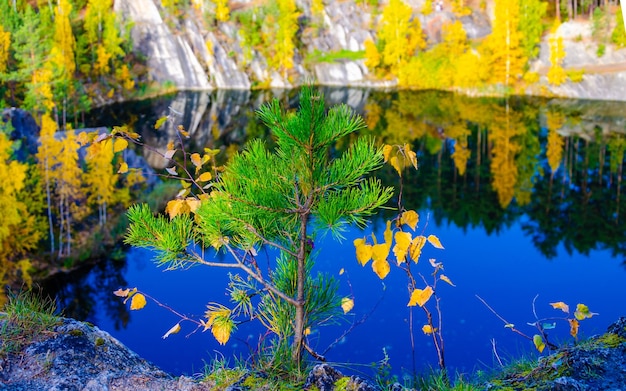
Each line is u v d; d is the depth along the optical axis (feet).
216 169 10.59
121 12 226.79
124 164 10.57
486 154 125.08
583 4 221.46
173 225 10.62
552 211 91.35
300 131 9.16
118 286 62.85
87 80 196.95
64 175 94.17
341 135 9.38
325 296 11.07
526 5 192.95
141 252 75.25
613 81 180.86
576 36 204.74
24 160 99.55
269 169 9.89
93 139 10.45
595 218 87.56
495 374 11.28
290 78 237.66
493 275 61.36
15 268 69.00
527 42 194.80
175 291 57.00
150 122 162.20
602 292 57.41
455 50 210.79
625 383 9.14
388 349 38.22
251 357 10.32
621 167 114.11
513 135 139.13
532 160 119.96
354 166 9.56
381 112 166.20
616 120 150.82
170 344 45.96
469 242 76.07
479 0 248.52
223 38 241.76
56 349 10.14
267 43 243.60
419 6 241.14
